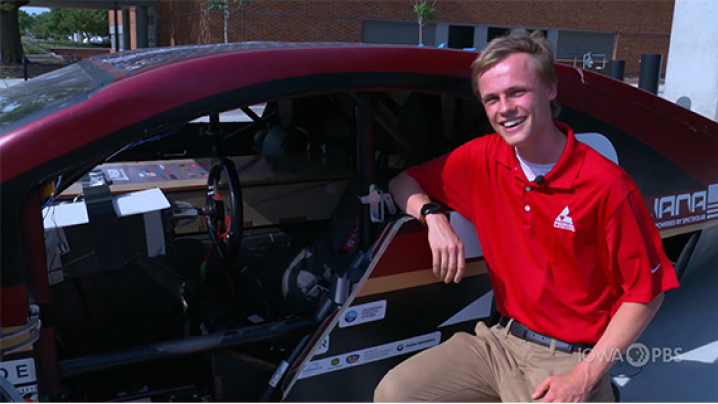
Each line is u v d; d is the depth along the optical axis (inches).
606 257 62.8
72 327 89.0
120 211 69.6
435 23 951.0
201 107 62.6
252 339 75.2
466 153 71.7
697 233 103.9
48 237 67.0
